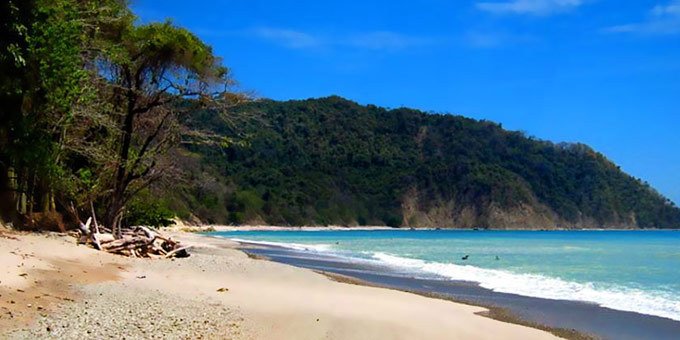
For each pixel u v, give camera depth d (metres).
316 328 10.45
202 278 16.59
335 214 142.25
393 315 12.21
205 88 25.78
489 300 16.92
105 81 24.30
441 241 68.56
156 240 23.30
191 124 29.45
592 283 21.95
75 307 10.09
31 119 19.48
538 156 160.88
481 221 140.88
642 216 155.75
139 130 27.47
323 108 172.00
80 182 24.27
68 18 19.58
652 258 37.44
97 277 14.05
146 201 34.12
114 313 10.01
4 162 20.62
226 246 40.84
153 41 24.28
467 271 26.42
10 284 10.96
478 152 159.25
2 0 16.27
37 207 23.55
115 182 25.48
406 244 58.59
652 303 16.56
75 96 20.38
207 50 25.81
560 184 155.62
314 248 46.72
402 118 171.62
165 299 12.00
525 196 145.00
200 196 108.62
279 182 142.75
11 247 15.44
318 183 147.62
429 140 164.62
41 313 9.30
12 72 17.73
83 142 24.25
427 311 13.21
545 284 21.36
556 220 145.88
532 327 12.67
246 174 141.25
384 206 148.62
